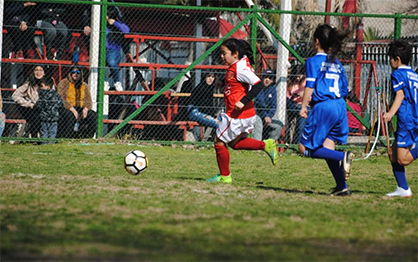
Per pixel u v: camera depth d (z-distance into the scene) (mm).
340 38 17953
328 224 13344
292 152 36250
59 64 37000
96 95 37406
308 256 10281
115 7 36906
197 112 36750
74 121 35375
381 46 41562
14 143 34500
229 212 14492
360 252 10758
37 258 9633
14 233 11445
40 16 36906
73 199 15820
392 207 16438
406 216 14805
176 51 47219
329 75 17891
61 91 35594
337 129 18172
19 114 36094
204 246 10812
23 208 14289
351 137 40125
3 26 35500
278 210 15023
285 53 37438
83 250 10289
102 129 35750
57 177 21047
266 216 14078
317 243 11422
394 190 21188
